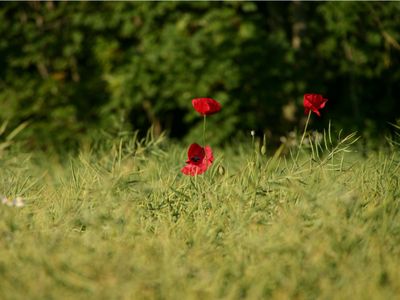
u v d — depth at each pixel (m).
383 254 5.36
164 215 6.52
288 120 19.41
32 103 19.62
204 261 5.35
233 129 18.52
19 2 20.33
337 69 20.38
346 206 6.00
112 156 8.48
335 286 4.95
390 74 20.16
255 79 19.12
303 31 19.69
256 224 5.97
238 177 7.07
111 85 19.27
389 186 6.62
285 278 5.04
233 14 19.06
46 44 19.94
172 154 8.80
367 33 19.72
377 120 19.81
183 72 18.88
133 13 19.25
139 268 5.14
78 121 19.47
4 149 9.81
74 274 4.99
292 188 6.38
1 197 6.46
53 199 6.94
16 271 5.07
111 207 6.39
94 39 20.23
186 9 19.61
